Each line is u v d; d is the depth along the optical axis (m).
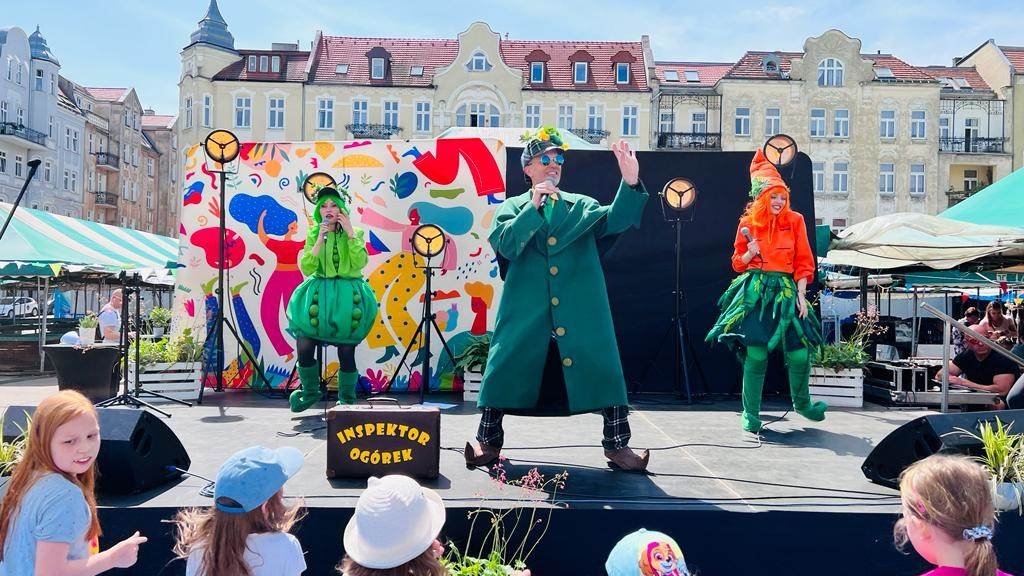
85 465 2.58
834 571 3.22
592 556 3.23
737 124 37.75
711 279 7.09
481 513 3.25
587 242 3.96
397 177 7.17
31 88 42.69
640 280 7.11
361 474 3.67
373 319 5.52
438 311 7.09
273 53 38.09
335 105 37.44
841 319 13.70
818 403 5.18
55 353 5.56
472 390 6.46
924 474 2.21
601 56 39.16
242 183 7.20
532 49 39.38
